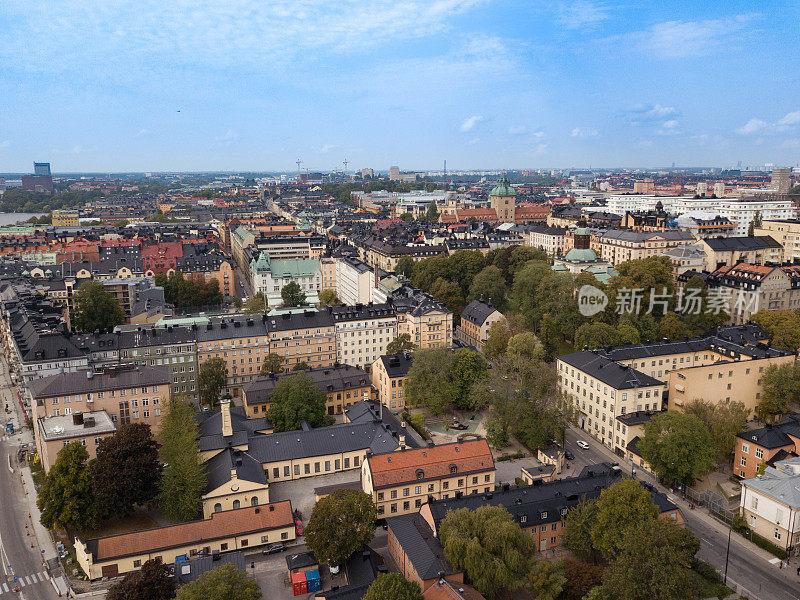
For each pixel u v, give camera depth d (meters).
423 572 110.69
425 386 192.50
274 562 129.88
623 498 116.56
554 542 130.50
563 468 166.50
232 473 143.50
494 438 172.12
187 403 176.12
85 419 162.38
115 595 103.19
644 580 99.50
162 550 127.12
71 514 135.12
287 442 162.88
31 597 120.12
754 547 131.12
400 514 145.25
